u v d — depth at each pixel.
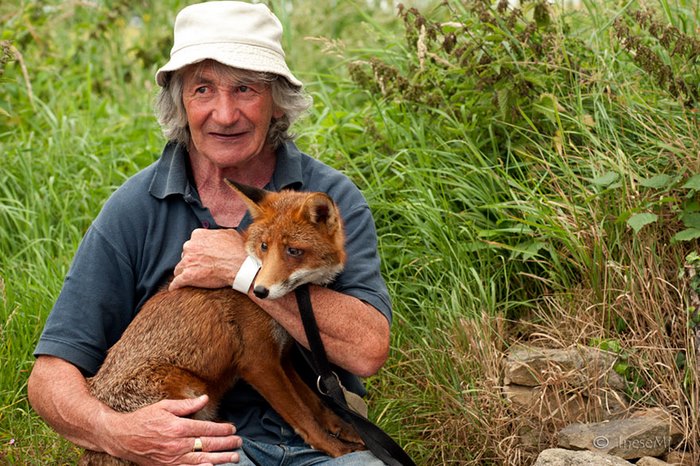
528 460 3.83
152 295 3.44
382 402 4.21
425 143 5.07
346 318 3.18
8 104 6.49
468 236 4.66
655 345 3.92
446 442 4.00
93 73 7.57
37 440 4.05
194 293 3.32
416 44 5.05
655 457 3.61
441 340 4.32
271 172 3.65
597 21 5.27
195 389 3.24
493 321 4.30
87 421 3.09
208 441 3.00
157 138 6.19
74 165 5.89
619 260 4.29
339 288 3.36
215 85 3.32
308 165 3.68
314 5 7.57
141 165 5.97
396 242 4.86
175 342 3.24
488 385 4.00
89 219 5.42
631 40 4.43
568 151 4.72
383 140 5.18
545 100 4.69
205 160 3.54
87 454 3.23
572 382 3.89
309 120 5.89
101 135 6.33
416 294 4.64
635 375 3.90
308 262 3.18
